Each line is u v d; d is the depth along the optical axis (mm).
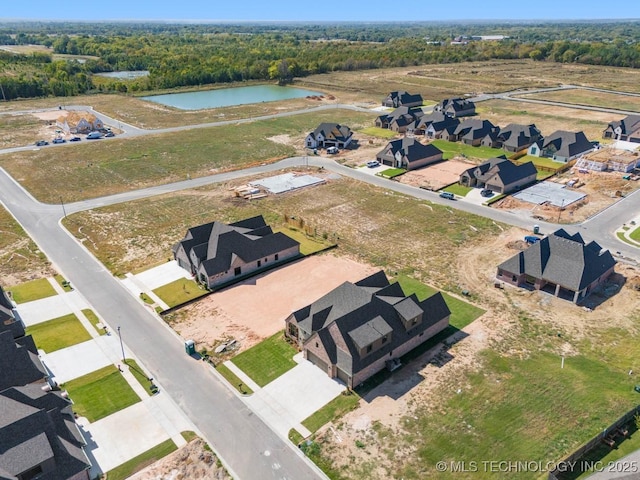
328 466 38719
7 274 67500
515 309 59594
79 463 36656
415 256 73062
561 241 64062
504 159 100000
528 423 42656
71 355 51625
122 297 62469
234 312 59500
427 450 40000
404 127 146750
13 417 36562
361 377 47344
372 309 50000
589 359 50812
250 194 96812
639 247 74062
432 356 51375
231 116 167125
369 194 97438
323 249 75125
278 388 47031
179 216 87062
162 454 39812
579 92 199375
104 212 88562
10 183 102938
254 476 37875
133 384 47594
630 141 129375
